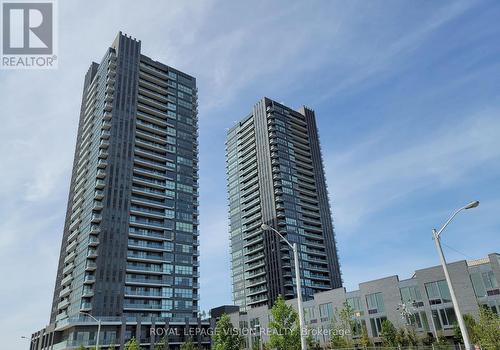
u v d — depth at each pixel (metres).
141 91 134.75
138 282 109.69
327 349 77.38
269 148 159.38
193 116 147.62
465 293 67.00
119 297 103.94
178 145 137.38
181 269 119.88
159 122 135.25
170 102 141.88
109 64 131.88
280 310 38.66
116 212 112.75
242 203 166.00
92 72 148.00
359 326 80.50
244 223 160.75
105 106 125.31
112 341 96.38
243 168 171.38
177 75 149.62
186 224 127.56
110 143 119.69
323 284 143.12
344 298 85.94
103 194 112.81
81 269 107.50
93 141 127.38
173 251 120.44
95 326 96.56
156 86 140.12
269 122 164.62
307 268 140.75
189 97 149.75
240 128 179.88
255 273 147.38
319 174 167.75
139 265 112.31
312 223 153.50
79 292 104.06
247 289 148.38
